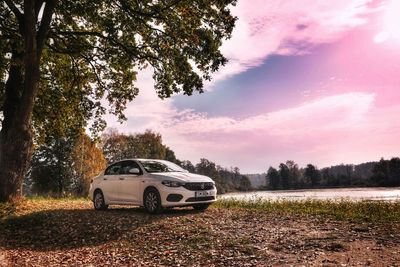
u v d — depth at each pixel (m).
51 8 16.66
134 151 86.00
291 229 9.25
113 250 8.58
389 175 144.62
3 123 16.98
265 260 6.90
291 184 182.12
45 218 12.27
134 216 11.82
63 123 23.94
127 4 18.27
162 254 7.90
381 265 6.12
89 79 22.80
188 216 11.45
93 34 19.08
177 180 12.04
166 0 17.75
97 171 57.25
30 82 15.48
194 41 17.48
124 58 20.16
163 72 19.97
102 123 23.64
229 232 9.18
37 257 8.34
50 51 20.62
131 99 23.22
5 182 14.87
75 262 7.77
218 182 138.62
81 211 13.59
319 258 6.72
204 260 7.25
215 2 17.27
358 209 12.38
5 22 18.30
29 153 15.56
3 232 11.06
